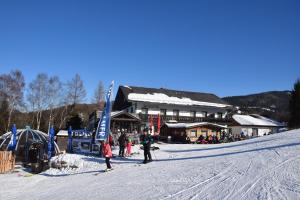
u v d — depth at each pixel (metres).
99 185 13.36
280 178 10.80
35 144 26.06
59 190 13.48
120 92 52.97
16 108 57.47
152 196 10.35
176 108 48.97
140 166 17.05
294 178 10.62
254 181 10.77
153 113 47.47
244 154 16.97
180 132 42.25
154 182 12.51
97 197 11.23
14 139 24.42
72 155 20.86
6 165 21.34
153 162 18.08
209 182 11.38
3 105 55.50
